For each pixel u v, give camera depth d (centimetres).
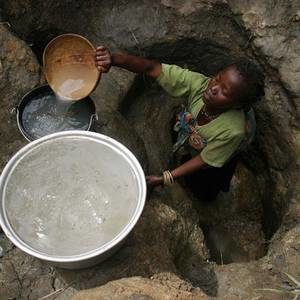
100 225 170
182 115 210
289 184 254
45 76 205
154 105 272
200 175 256
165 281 178
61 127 204
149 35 254
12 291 176
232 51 256
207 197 282
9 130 207
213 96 182
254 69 178
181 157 251
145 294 157
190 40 256
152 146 254
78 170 181
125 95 249
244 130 194
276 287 194
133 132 235
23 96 212
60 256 157
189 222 237
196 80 198
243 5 235
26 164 173
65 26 249
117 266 181
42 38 249
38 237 165
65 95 199
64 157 180
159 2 248
